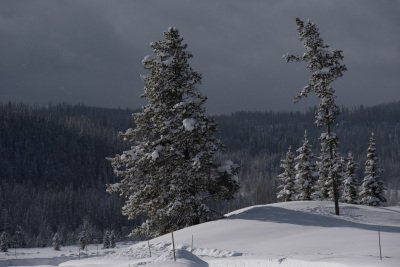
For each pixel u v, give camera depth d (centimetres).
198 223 3238
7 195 17962
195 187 3231
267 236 2400
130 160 3353
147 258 2112
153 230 3438
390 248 1773
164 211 3216
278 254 1933
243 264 1806
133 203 3334
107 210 16775
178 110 3269
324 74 3425
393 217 3297
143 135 3494
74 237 14862
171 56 3400
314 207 3456
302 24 3538
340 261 1538
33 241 14425
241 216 2977
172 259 1936
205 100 3359
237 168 3341
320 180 5956
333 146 3509
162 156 3253
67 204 16988
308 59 3538
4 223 15400
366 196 6097
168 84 3350
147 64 3428
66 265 2422
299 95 3538
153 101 3441
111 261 2309
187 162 3238
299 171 5828
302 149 5809
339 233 2281
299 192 6038
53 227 16412
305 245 2067
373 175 6128
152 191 3297
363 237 2111
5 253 11612
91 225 15525
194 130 3183
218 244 2336
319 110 3528
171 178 3294
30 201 17875
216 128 3362
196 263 1906
